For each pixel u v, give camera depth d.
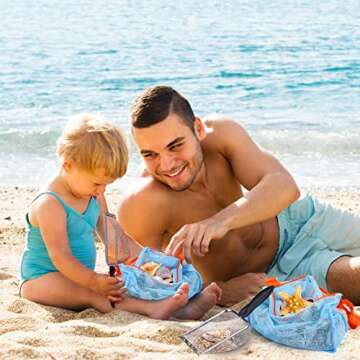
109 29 24.59
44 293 4.71
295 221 5.35
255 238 5.19
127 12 28.83
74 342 3.96
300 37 22.05
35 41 22.41
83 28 25.00
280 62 18.28
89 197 4.97
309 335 3.97
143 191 5.02
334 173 10.01
